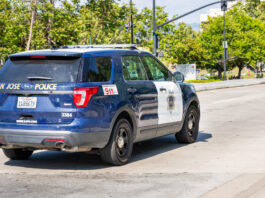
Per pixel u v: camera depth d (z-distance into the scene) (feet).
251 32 212.23
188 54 198.70
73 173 22.11
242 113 50.19
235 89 104.58
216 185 19.19
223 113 50.67
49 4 113.09
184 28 198.90
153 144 31.07
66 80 21.94
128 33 179.52
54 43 118.83
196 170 22.27
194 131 31.35
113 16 152.25
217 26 207.72
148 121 25.84
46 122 21.93
